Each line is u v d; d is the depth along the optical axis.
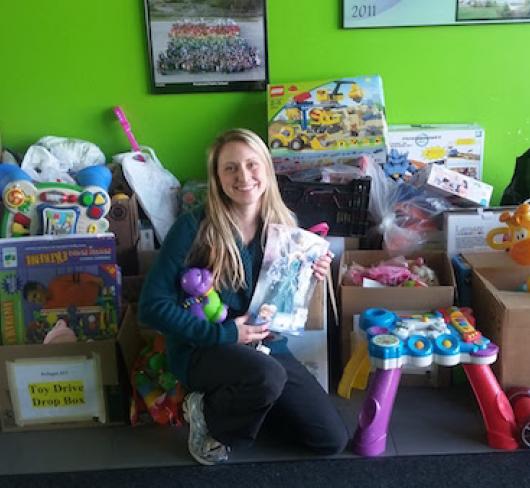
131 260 2.15
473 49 2.30
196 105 2.35
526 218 1.77
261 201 1.56
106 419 1.73
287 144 2.18
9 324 1.74
